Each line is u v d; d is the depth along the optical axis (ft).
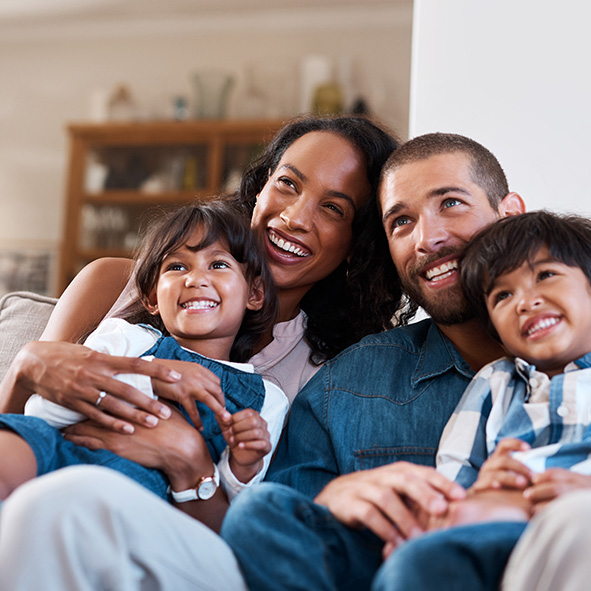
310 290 5.45
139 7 16.78
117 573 2.46
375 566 3.05
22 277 17.10
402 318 5.57
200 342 4.45
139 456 3.71
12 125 17.62
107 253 16.28
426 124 6.31
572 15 6.23
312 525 3.01
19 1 16.78
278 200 5.08
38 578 2.38
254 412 3.80
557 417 3.61
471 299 4.07
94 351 3.92
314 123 5.45
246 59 16.69
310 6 16.28
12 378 4.05
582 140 6.08
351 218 5.15
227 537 3.02
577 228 3.92
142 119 16.76
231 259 4.57
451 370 4.25
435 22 6.42
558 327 3.70
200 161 16.10
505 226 3.99
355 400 4.26
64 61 17.60
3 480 3.42
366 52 16.16
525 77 6.23
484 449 3.71
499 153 6.17
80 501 2.45
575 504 2.29
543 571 2.31
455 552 2.54
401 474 3.09
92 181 16.46
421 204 4.29
